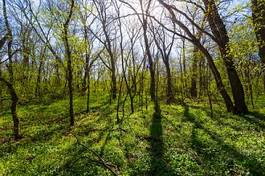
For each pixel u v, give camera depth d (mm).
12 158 20688
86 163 17844
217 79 34562
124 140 22125
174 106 38875
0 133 29734
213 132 24922
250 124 28062
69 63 29938
